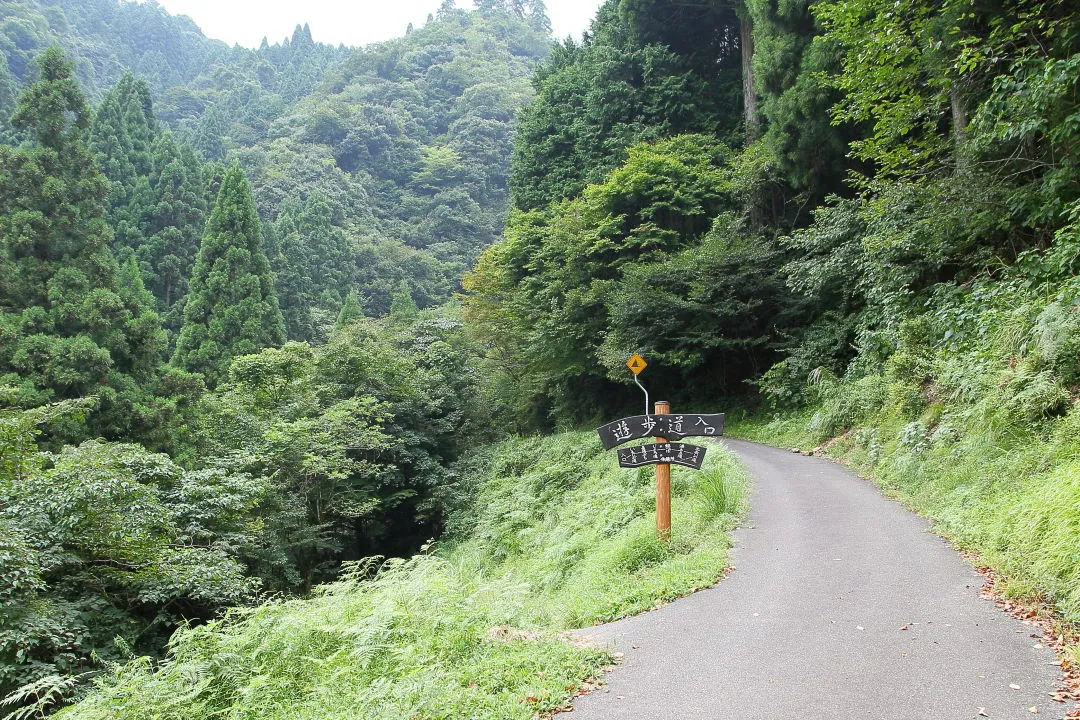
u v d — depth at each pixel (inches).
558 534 541.0
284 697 197.3
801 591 245.8
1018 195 457.4
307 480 779.4
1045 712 143.9
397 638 222.1
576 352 1062.4
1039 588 209.9
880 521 336.8
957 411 414.3
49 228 904.9
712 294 852.6
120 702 201.3
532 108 1435.8
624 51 1224.2
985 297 458.9
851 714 149.9
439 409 1109.1
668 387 1065.5
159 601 411.8
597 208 1039.0
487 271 1269.7
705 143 1060.5
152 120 2381.9
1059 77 374.3
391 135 4461.1
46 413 536.7
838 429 608.7
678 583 273.1
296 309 2023.9
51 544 374.3
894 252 565.0
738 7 1034.7
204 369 1237.7
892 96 542.9
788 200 911.0
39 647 327.9
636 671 187.5
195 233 1892.2
